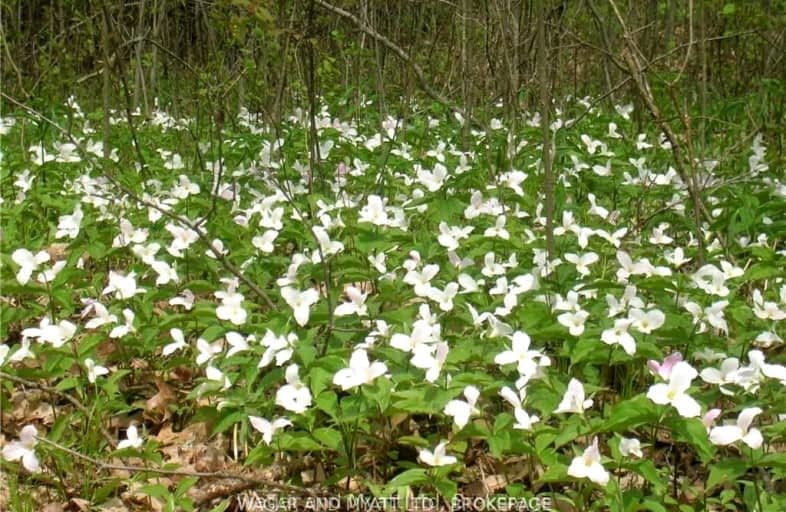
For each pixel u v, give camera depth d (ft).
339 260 8.71
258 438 7.29
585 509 6.01
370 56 16.51
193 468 7.14
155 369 8.48
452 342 7.59
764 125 15.40
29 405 8.14
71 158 14.42
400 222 10.11
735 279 8.63
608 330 6.61
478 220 10.59
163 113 21.40
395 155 14.43
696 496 6.18
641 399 5.60
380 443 6.77
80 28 20.47
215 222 10.21
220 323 8.12
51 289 8.44
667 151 14.46
